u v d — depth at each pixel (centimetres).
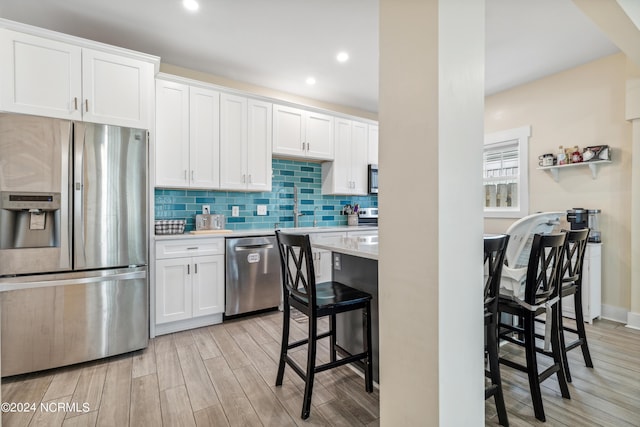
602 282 291
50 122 199
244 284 291
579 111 300
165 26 239
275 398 168
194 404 163
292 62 297
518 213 346
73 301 203
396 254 103
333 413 155
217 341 242
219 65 303
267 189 335
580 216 285
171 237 255
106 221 216
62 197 201
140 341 224
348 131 404
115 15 224
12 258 190
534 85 333
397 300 103
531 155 336
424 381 94
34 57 201
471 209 98
